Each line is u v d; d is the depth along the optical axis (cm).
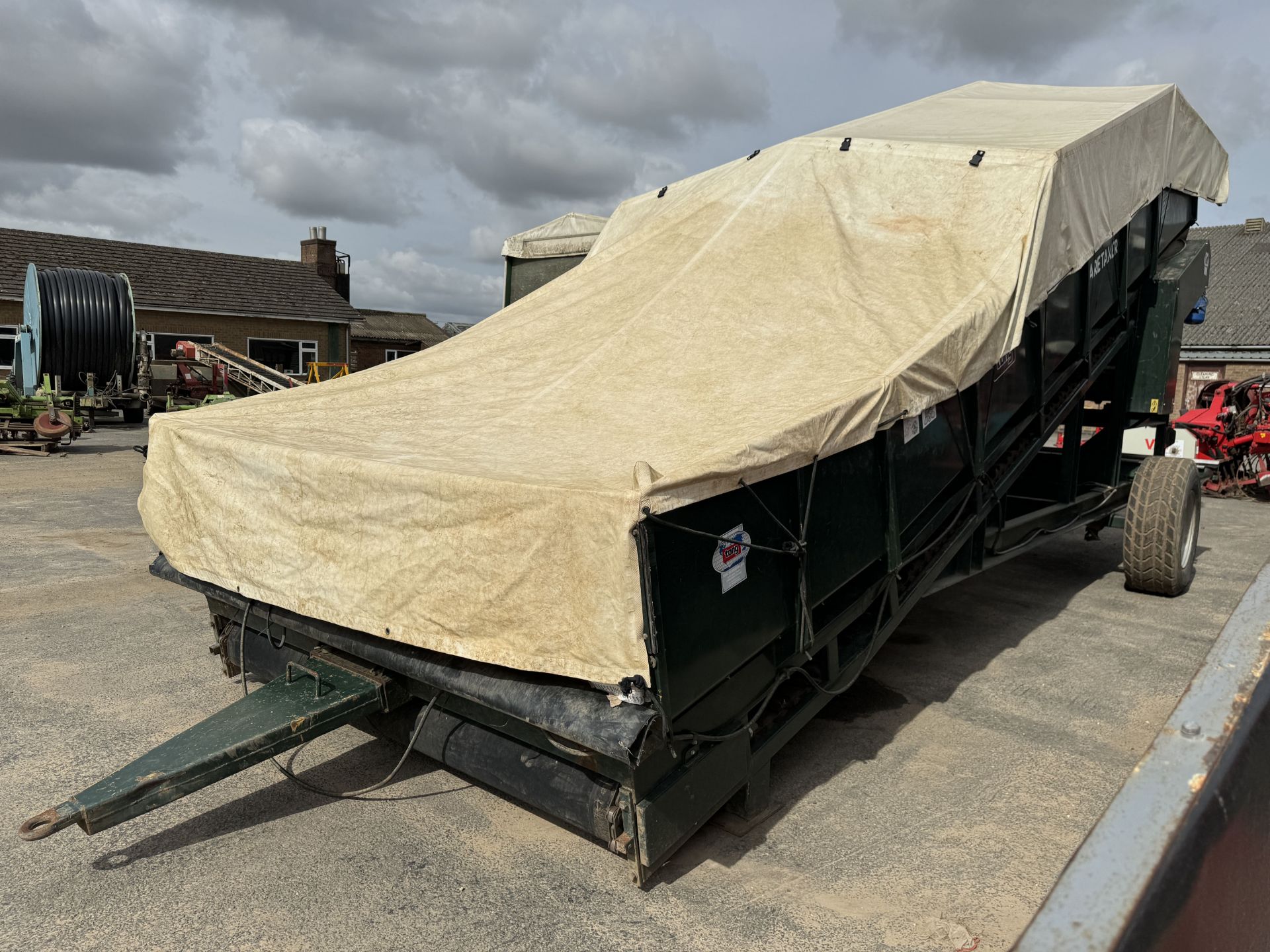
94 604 561
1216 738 102
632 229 558
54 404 1465
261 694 301
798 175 464
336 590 285
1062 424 552
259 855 282
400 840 291
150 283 2672
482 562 244
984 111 540
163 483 353
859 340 345
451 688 263
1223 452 1085
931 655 473
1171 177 572
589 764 248
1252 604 135
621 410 333
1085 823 299
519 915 250
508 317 486
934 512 372
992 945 235
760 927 244
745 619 258
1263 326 2223
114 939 239
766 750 297
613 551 215
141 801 245
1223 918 95
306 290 3056
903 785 328
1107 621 535
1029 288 380
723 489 236
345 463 274
